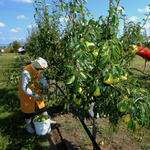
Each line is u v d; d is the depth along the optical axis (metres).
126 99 1.28
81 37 1.14
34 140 3.37
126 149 2.92
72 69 1.13
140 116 1.22
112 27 1.12
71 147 3.04
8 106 5.14
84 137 3.38
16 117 4.35
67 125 3.95
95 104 1.92
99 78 1.38
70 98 1.88
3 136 3.52
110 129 1.75
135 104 1.22
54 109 5.03
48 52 3.88
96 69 1.41
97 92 1.53
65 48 2.18
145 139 3.22
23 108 3.46
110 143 3.13
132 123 1.21
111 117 1.72
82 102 1.92
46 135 3.58
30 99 3.43
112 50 1.09
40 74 3.31
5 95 6.26
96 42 1.25
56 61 3.18
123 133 3.48
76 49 1.05
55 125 4.02
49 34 3.25
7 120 4.19
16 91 6.79
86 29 1.11
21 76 3.26
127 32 1.59
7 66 13.81
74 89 1.12
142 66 7.53
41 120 3.55
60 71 2.72
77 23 1.63
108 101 1.65
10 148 3.11
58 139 3.41
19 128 3.89
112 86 1.39
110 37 1.22
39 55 4.63
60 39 2.71
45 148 3.11
